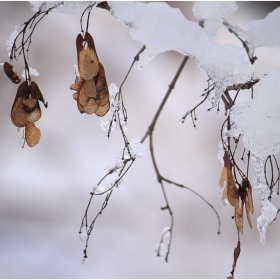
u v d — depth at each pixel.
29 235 2.70
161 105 1.34
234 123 1.18
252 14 4.00
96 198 3.03
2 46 3.32
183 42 1.20
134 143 1.25
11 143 3.21
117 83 3.66
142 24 1.20
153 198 3.04
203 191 3.07
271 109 1.18
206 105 3.57
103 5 1.19
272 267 2.48
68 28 3.70
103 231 2.77
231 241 2.71
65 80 3.51
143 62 1.20
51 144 3.30
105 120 1.23
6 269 2.36
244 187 1.18
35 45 3.48
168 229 1.32
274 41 1.22
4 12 3.48
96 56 1.16
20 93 1.17
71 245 2.64
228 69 1.19
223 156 1.20
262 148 1.17
